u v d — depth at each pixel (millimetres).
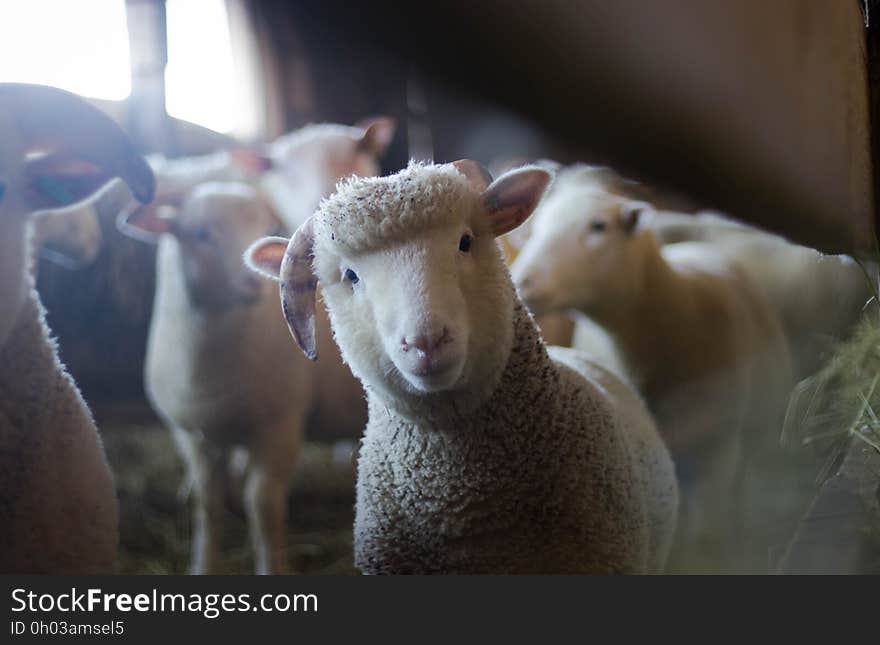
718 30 607
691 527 1463
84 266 2354
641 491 1024
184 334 1750
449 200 859
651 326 1586
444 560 950
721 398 1574
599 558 927
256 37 2424
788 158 681
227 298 1710
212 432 1763
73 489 1035
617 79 605
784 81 654
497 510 923
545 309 1551
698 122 626
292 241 923
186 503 2027
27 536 999
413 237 847
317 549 1813
